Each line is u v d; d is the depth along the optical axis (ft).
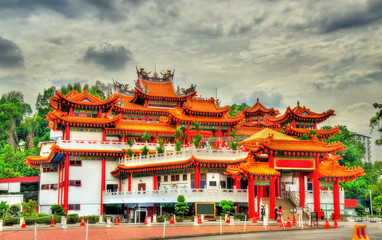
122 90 467.93
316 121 398.01
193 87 453.58
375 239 163.43
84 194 356.38
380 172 607.37
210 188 310.45
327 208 297.33
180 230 207.82
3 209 334.44
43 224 267.59
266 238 170.19
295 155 271.49
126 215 350.23
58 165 398.01
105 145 364.58
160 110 444.96
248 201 268.00
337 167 285.23
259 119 466.29
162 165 322.96
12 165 573.74
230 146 323.98
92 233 202.18
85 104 369.30
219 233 188.14
